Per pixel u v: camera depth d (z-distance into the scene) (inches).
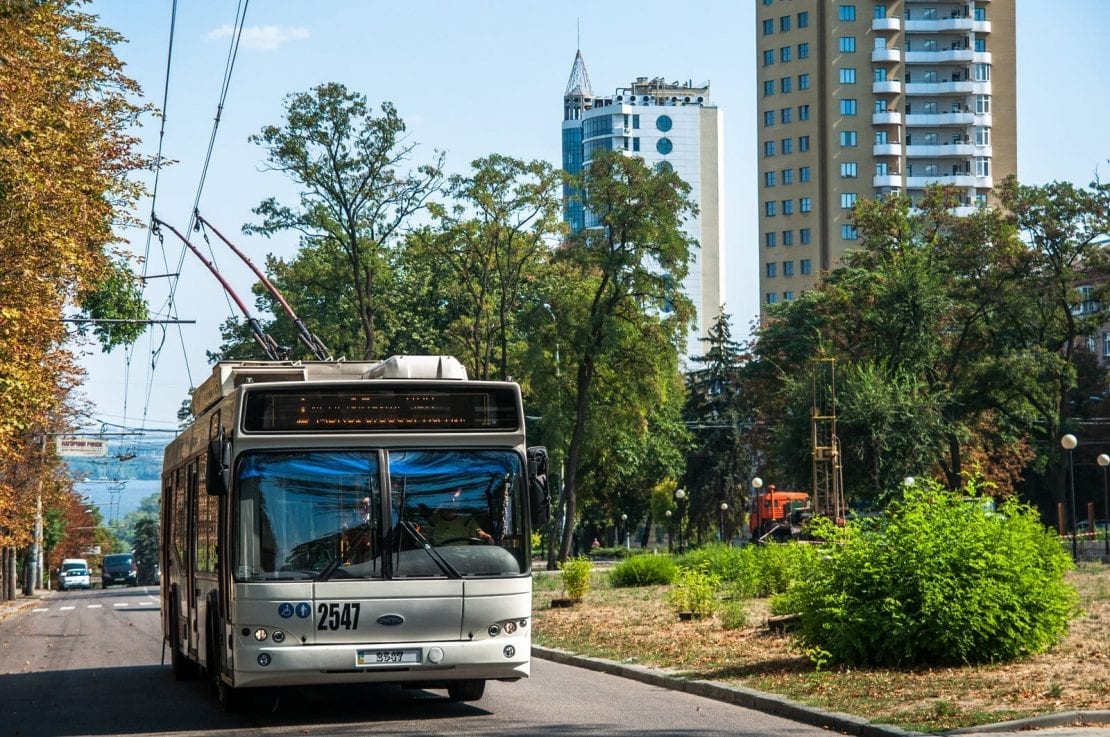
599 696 605.0
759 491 3585.1
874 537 626.2
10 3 681.6
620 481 3125.0
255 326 1074.7
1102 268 2829.7
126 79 1011.3
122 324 1331.2
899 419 2453.2
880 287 2723.9
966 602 590.2
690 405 3745.1
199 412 684.7
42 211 826.8
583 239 2385.6
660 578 1488.7
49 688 730.2
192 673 741.3
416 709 559.5
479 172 2383.1
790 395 2650.1
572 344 2397.9
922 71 5866.1
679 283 2385.6
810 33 5851.4
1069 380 2832.2
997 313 2896.2
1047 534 641.0
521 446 539.8
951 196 2928.2
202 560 609.0
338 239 2139.5
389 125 2094.0
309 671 504.1
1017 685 520.1
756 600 1096.8
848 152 5821.9
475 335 2504.9
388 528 517.0
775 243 5954.7
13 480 1974.7
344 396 526.3
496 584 522.6
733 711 536.7
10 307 839.7
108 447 2335.1
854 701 512.1
